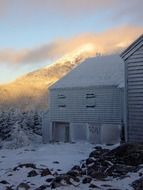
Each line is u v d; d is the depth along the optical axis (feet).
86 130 131.34
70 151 66.85
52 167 48.91
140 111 72.69
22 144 131.85
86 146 77.20
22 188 37.83
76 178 39.60
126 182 38.34
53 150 69.46
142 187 35.88
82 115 133.28
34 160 55.62
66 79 146.20
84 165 47.24
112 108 122.52
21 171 45.85
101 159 49.32
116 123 120.67
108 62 144.77
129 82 75.05
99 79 130.82
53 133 145.18
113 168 43.70
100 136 125.80
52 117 145.38
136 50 73.87
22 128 156.46
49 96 147.02
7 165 53.16
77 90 135.33
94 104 128.47
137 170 42.60
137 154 48.67
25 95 484.33
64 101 140.26
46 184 39.01
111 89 122.83
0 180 42.65
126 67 75.56
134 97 74.02
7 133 154.20
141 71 73.15
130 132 74.33
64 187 36.99
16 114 168.96
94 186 37.04
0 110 175.01
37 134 171.73
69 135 137.59
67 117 138.82
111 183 38.37
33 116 174.70
